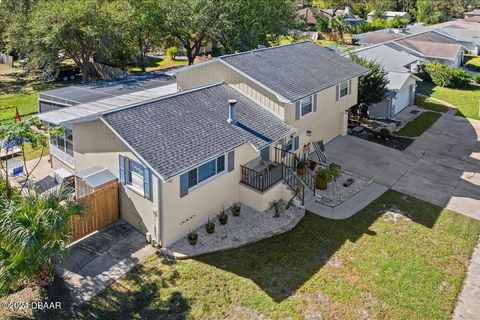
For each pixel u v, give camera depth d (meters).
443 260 15.38
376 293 13.57
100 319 12.15
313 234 16.67
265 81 20.09
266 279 14.02
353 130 28.70
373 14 96.25
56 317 12.11
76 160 18.81
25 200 12.66
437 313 12.82
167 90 26.62
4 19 45.00
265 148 19.30
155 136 15.80
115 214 16.95
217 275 14.14
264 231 16.70
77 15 35.72
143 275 14.04
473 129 29.97
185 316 12.38
